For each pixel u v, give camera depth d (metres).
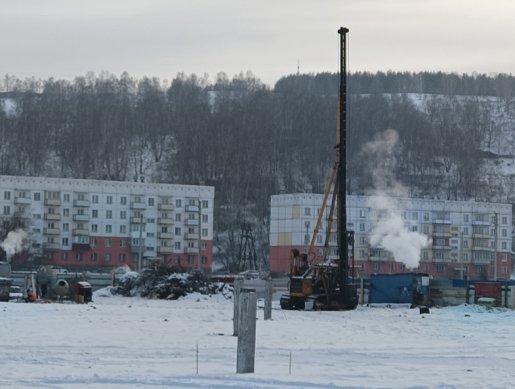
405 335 57.81
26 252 195.50
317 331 58.34
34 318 63.09
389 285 109.88
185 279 118.81
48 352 40.12
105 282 138.12
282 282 137.88
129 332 53.25
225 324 61.56
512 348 49.41
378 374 34.06
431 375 34.06
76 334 50.81
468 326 68.00
